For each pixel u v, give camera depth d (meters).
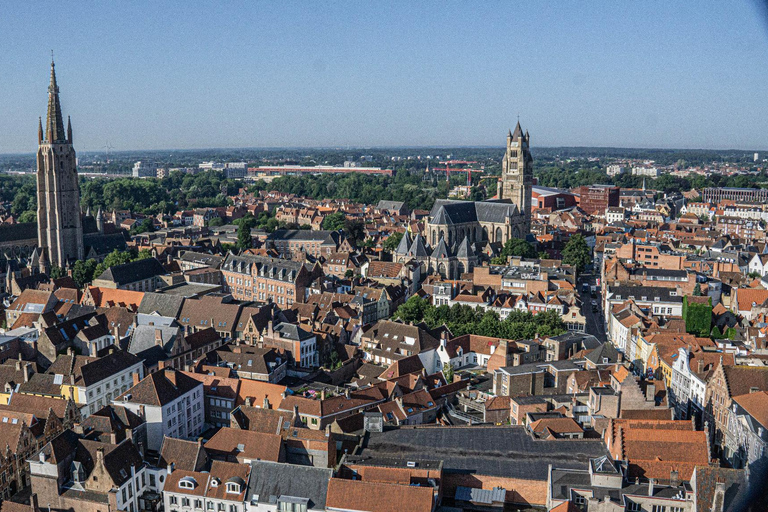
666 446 143.00
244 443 158.62
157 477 154.38
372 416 162.62
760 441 152.25
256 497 141.00
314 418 178.12
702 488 128.50
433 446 155.12
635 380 173.00
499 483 141.62
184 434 186.12
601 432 167.88
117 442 161.75
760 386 179.12
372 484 134.50
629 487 135.50
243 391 193.75
